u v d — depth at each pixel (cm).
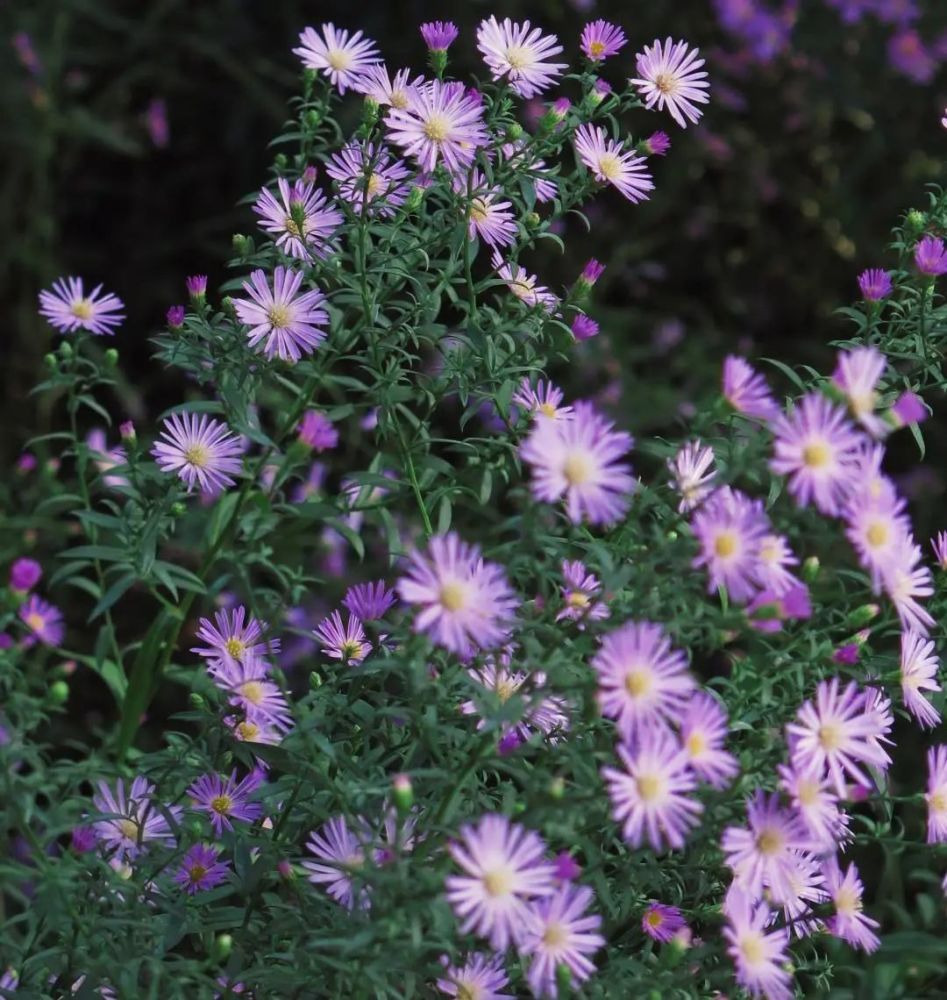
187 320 97
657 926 88
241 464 98
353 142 96
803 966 91
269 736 97
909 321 97
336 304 104
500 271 97
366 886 84
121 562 98
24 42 169
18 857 103
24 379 171
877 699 90
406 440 99
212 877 92
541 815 83
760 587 85
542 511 83
